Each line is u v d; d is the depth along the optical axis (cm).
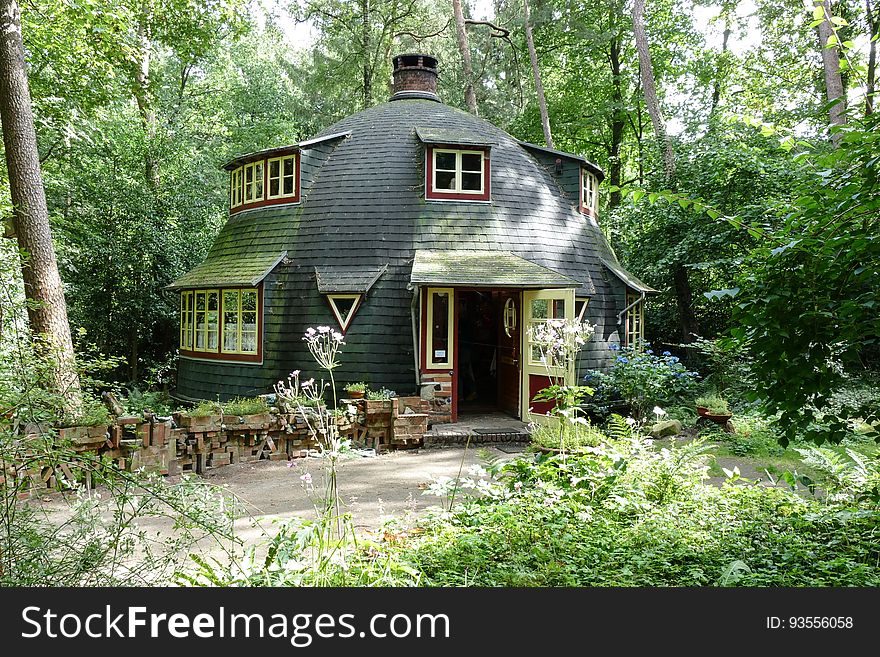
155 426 816
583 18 2383
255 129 3005
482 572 464
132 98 2219
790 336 415
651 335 1967
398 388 1244
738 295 435
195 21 1975
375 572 420
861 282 392
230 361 1351
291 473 880
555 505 566
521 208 1393
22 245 974
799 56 2156
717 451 1001
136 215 1798
